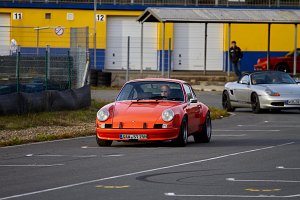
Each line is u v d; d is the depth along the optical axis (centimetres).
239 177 3309
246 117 7444
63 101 7075
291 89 7762
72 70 7956
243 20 10994
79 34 9144
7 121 6175
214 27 14338
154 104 4697
